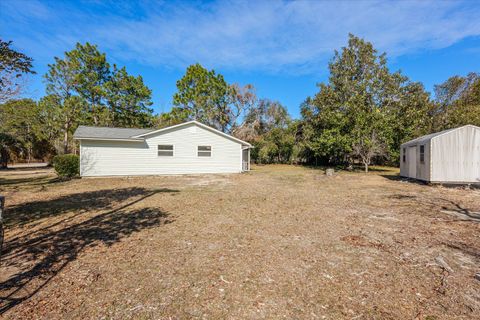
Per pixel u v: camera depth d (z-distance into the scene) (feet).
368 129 54.24
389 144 58.75
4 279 8.66
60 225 15.39
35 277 8.83
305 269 9.57
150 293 7.85
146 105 91.45
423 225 15.43
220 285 8.38
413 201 23.06
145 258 10.55
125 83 83.15
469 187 31.81
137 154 44.80
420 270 9.46
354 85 60.44
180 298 7.59
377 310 6.98
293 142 87.30
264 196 25.66
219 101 93.35
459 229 14.58
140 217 17.38
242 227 15.11
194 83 90.68
